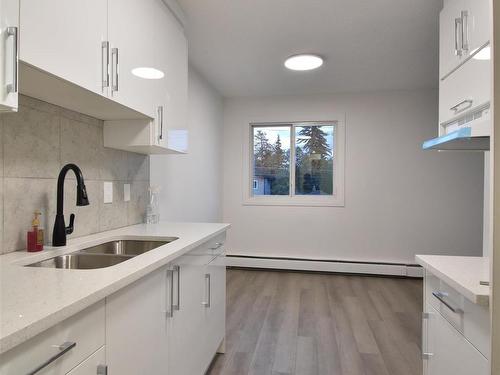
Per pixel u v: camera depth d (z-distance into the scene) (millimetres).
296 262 4262
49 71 1044
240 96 4469
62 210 1410
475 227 3992
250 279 3953
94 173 1812
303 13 2305
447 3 1747
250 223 4504
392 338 2447
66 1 1119
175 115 2104
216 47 2871
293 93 4312
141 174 2352
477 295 930
